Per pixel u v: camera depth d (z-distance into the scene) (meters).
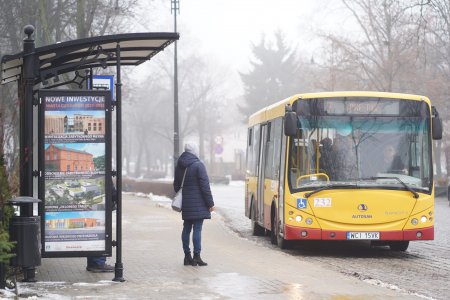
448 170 57.34
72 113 12.18
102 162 12.24
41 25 30.72
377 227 17.58
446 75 51.75
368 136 17.89
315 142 17.84
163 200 44.19
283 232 18.02
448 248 20.28
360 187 17.64
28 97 12.07
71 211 12.19
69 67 13.30
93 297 10.80
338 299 10.75
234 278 12.83
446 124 57.03
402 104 18.03
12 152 12.44
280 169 18.62
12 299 10.49
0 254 10.45
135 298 10.76
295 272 13.71
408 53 50.78
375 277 14.20
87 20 32.03
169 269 14.01
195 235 14.55
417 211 17.69
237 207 39.56
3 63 12.35
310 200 17.64
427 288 12.83
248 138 25.36
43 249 12.12
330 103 17.97
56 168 12.16
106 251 12.27
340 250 19.52
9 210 11.37
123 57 14.12
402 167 17.84
